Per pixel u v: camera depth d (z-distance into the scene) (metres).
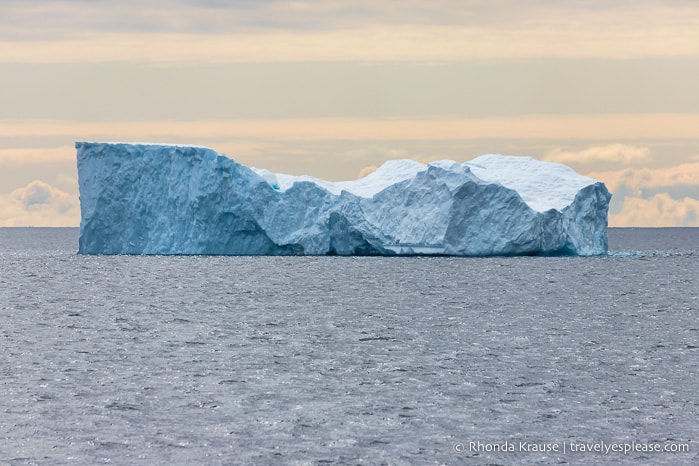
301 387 67.94
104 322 103.38
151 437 55.22
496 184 147.38
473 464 51.03
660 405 62.81
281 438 55.22
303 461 51.38
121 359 78.62
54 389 66.62
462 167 148.62
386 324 102.56
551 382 69.88
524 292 136.00
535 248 147.50
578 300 126.44
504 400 64.12
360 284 146.75
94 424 57.72
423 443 54.41
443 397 64.94
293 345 87.00
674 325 102.12
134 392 65.94
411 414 60.44
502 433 56.34
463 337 92.50
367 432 56.44
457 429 57.16
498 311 114.56
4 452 52.34
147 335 93.06
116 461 51.12
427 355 81.62
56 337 91.44
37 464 50.53
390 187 152.50
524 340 90.44
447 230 146.00
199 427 57.31
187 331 96.19
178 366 75.56
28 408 61.22
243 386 68.19
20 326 99.81
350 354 81.94
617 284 149.12
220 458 51.75
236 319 106.44
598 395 65.62
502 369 75.00
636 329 98.69
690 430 56.88
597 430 56.91
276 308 117.19
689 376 72.31
